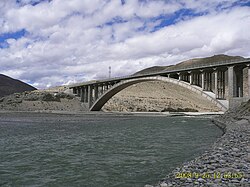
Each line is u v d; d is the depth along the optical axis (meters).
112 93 107.75
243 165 11.72
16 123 58.22
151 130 42.06
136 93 161.75
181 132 38.25
